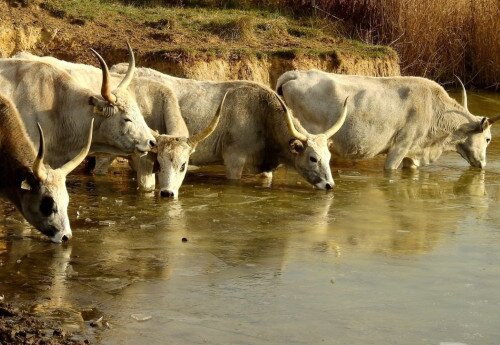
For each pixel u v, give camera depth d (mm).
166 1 21500
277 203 12570
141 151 12250
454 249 10680
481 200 13297
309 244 10664
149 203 12195
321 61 19203
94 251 10047
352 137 14914
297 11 22469
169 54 17500
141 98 13305
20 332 7711
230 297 8867
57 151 12359
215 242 10570
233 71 18031
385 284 9406
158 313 8406
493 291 9297
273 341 7930
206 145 13844
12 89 12055
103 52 17688
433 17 22672
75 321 8125
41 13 18516
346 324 8352
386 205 12742
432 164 15992
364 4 22531
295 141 13453
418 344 7977
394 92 15148
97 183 13273
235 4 22000
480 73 23578
